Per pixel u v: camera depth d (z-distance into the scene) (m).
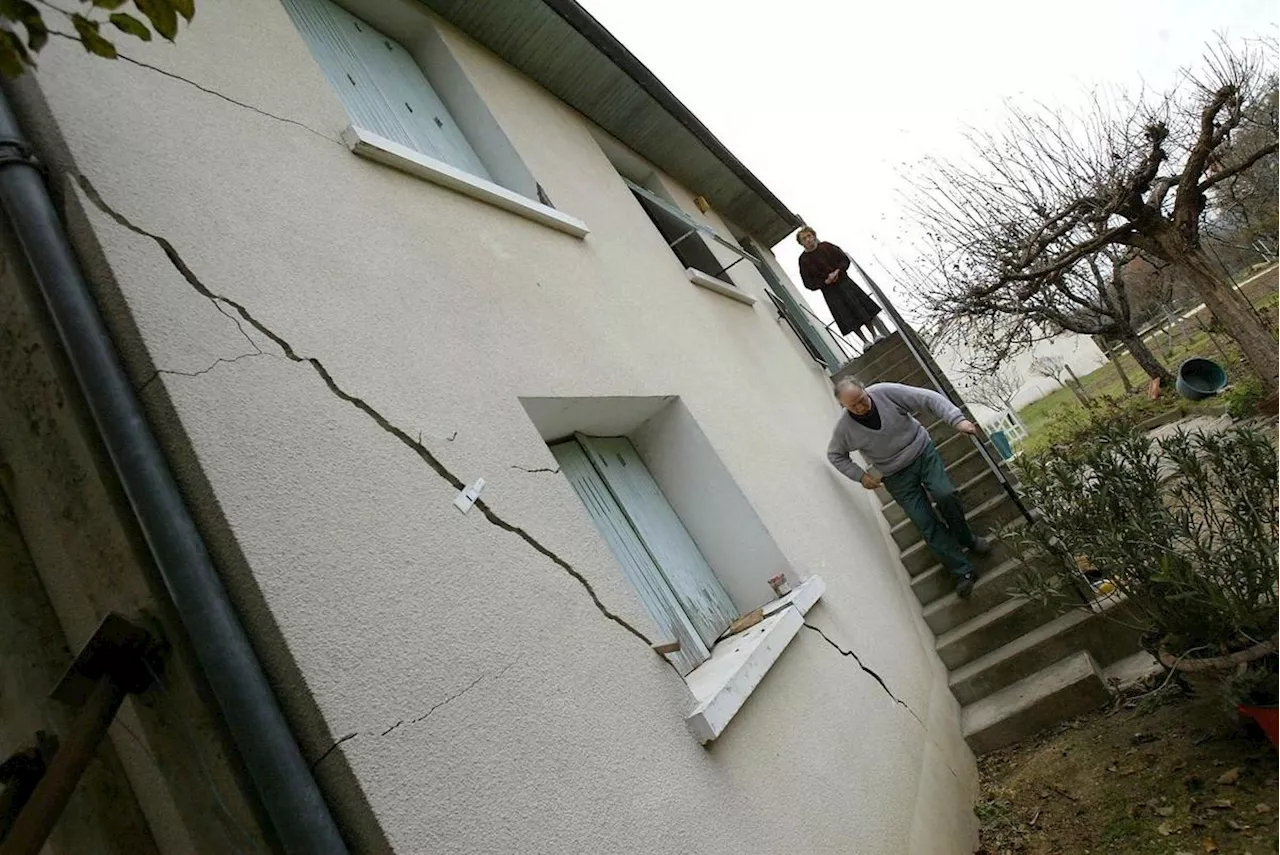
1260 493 3.01
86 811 1.57
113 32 2.05
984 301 10.74
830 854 2.53
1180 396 11.26
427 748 1.57
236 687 1.35
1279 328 10.02
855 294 9.86
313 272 2.13
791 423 5.69
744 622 3.47
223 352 1.73
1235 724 3.15
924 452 5.28
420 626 1.72
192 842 1.47
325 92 2.77
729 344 5.47
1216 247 14.31
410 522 1.88
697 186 8.75
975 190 10.23
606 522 3.34
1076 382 16.67
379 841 1.38
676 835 1.99
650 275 4.80
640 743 2.08
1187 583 2.93
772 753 2.60
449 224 2.96
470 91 4.39
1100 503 3.40
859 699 3.46
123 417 1.46
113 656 1.45
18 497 1.69
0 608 1.63
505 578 2.03
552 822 1.71
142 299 1.64
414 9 4.40
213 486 1.51
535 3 4.90
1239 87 7.06
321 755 1.42
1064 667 4.46
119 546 1.53
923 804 3.37
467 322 2.64
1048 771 3.82
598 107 6.38
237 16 2.61
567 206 4.32
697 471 3.88
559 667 2.00
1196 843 2.79
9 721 1.58
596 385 3.19
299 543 1.60
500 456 2.31
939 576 5.72
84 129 1.79
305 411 1.82
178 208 1.87
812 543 4.23
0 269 1.68
